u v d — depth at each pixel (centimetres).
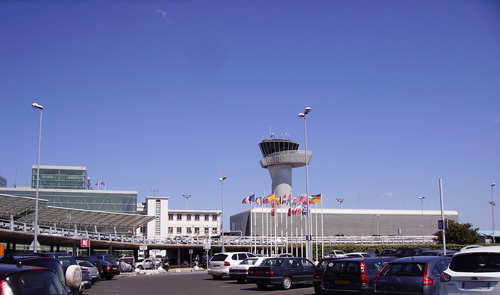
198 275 4453
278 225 9031
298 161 8556
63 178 11244
